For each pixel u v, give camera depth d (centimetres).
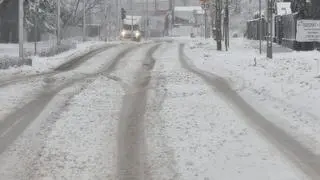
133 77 4547
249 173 1661
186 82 4091
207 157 1869
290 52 7188
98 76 4616
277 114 2689
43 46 9994
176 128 2367
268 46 6000
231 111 2786
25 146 2062
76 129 2367
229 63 5578
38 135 2253
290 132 2264
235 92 3512
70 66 5666
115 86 3900
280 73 4362
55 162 1822
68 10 13825
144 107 2948
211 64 5625
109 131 2327
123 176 1655
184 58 6619
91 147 2036
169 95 3397
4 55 6919
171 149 1991
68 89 3716
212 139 2141
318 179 1583
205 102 3091
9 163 1819
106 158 1873
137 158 1870
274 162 1788
